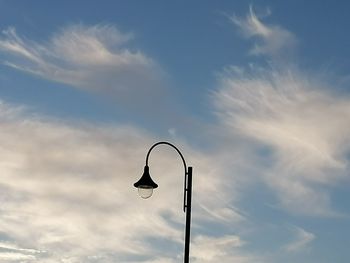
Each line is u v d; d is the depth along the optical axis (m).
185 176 29.05
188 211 28.64
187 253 28.17
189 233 28.41
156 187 29.16
